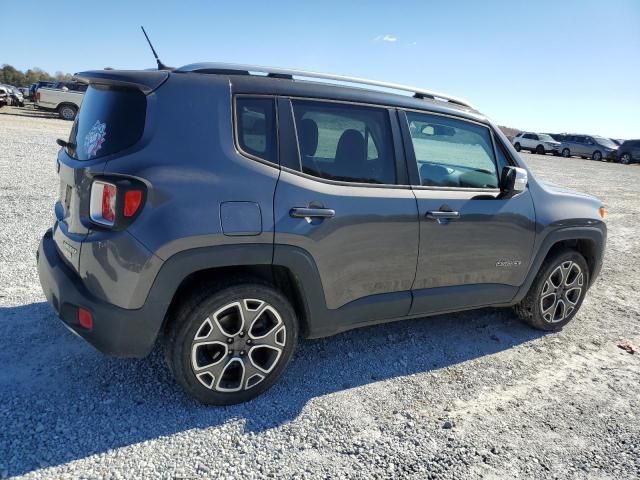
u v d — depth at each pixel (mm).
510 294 3971
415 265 3367
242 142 2762
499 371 3600
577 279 4379
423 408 3049
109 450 2449
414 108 3428
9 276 4418
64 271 2723
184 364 2693
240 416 2805
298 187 2852
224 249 2637
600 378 3613
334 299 3090
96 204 2568
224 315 2781
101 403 2797
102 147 2678
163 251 2496
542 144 37656
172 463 2406
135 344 2598
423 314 3590
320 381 3252
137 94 2672
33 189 7938
